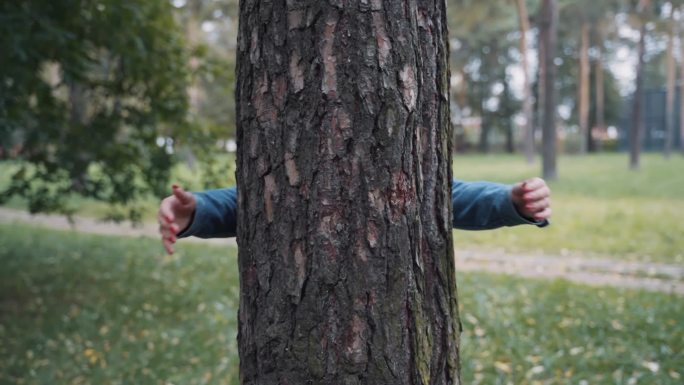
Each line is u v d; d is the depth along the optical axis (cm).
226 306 618
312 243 155
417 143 159
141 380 428
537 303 610
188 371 446
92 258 885
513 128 5125
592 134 5153
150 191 698
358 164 154
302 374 156
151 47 621
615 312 568
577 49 4466
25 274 762
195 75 707
